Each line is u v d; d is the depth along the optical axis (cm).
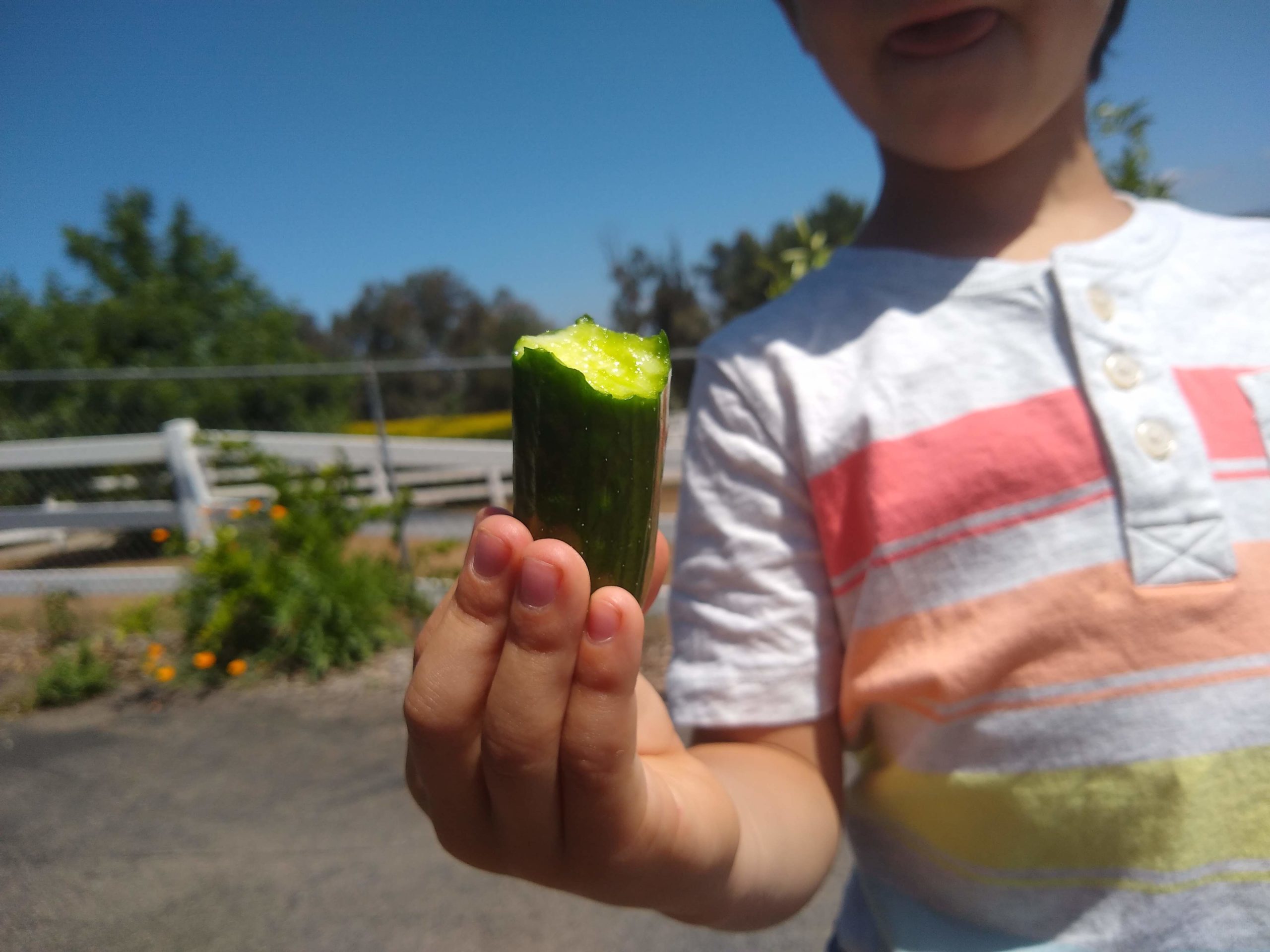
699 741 31
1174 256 29
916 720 28
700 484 32
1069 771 26
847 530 28
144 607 131
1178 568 25
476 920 70
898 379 28
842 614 29
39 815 88
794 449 30
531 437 19
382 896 73
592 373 19
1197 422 26
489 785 18
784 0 34
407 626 133
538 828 19
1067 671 25
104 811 88
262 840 82
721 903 23
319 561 124
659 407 19
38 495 230
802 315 32
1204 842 25
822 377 29
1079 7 26
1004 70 26
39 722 110
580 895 21
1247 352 27
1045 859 27
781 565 29
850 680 29
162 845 82
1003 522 26
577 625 17
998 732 26
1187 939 25
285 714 109
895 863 30
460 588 18
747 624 29
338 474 135
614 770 18
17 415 248
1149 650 25
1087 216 31
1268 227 32
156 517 172
